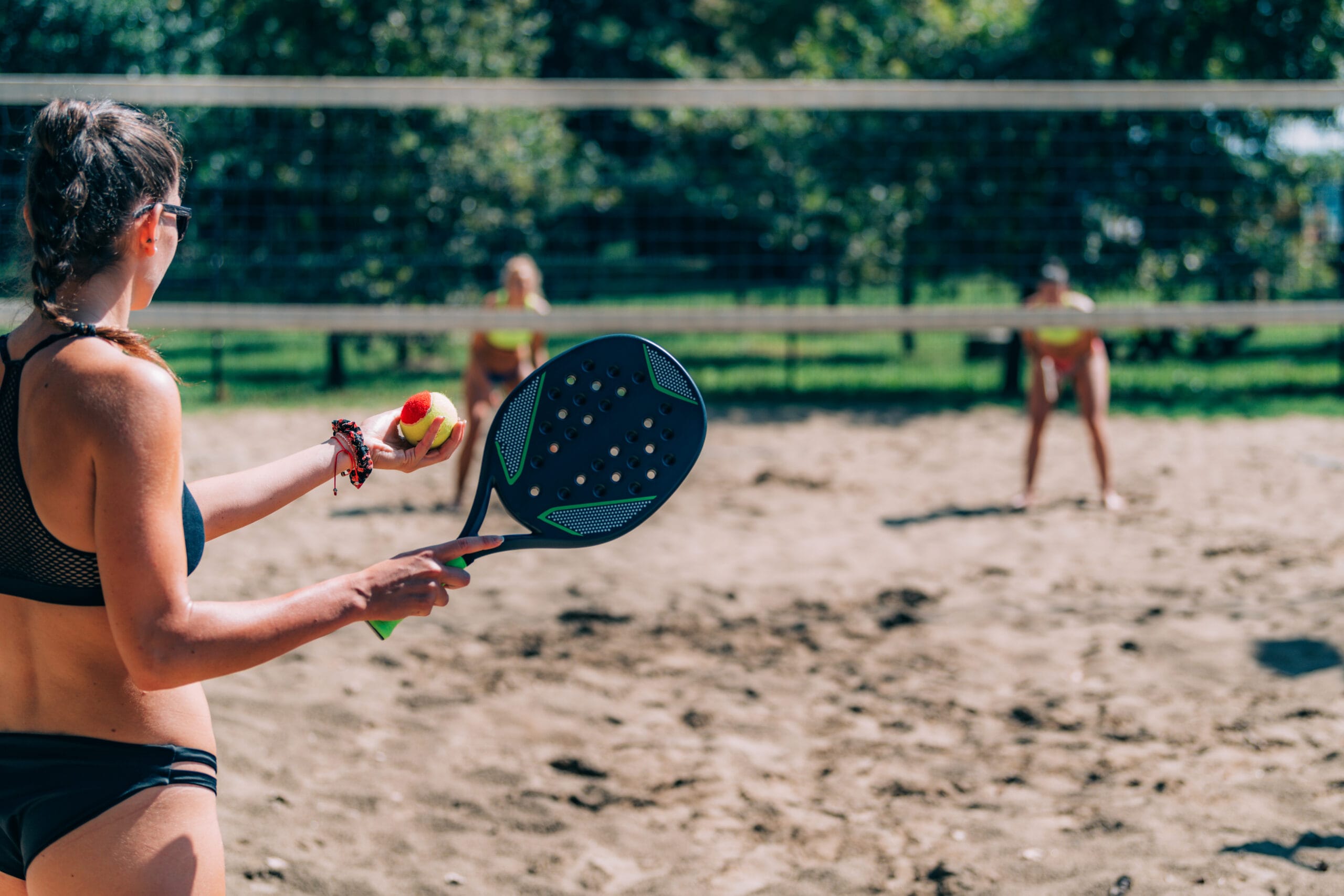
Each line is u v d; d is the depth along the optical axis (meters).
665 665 4.21
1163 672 4.04
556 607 4.86
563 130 13.55
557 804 3.15
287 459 1.71
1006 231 11.94
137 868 1.42
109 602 1.33
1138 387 11.75
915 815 3.06
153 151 1.48
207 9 11.74
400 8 11.57
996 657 4.24
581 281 14.27
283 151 11.38
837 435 9.31
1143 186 11.75
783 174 12.58
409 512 6.59
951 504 6.88
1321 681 3.87
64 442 1.34
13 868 1.51
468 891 2.70
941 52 12.47
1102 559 5.58
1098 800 3.08
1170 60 11.80
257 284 11.51
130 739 1.45
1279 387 11.73
